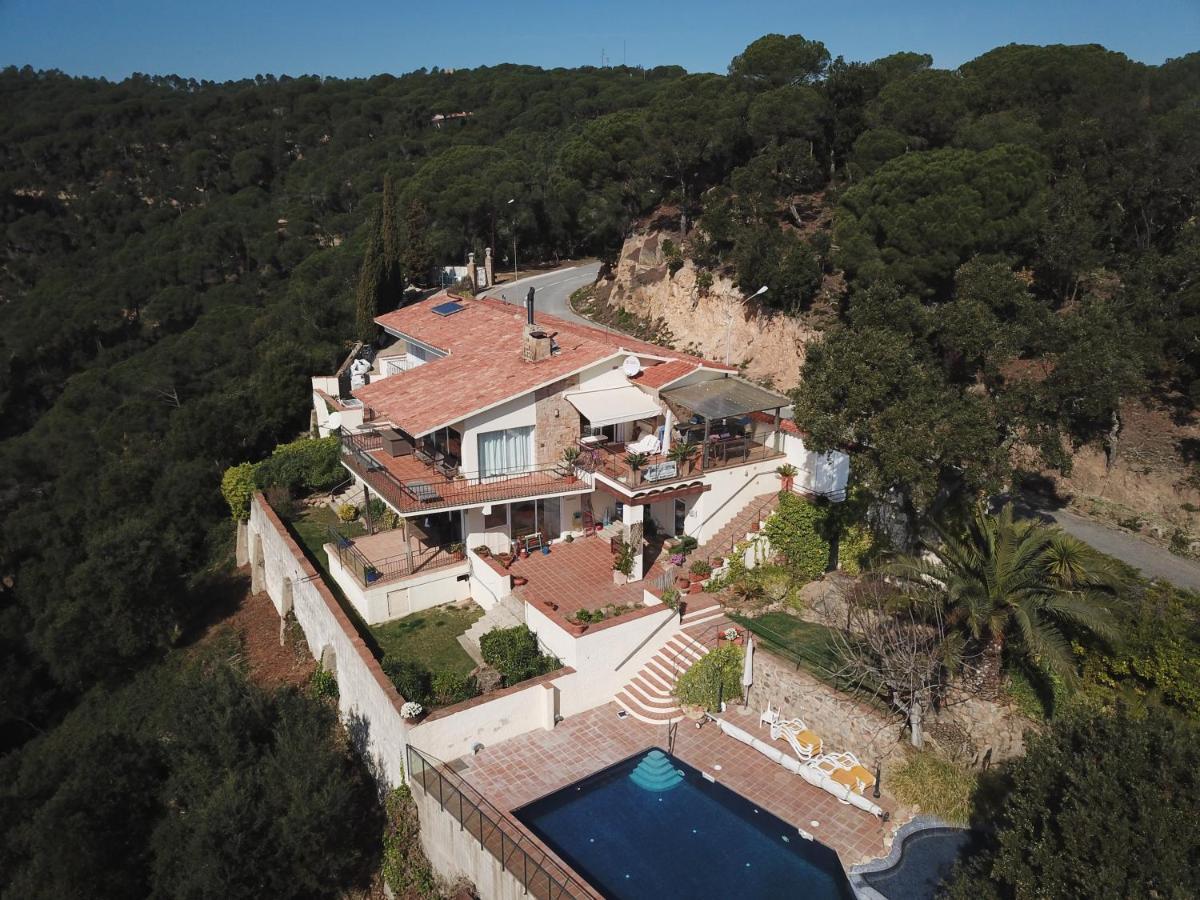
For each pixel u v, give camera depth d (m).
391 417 30.53
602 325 63.81
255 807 21.03
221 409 51.78
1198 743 14.56
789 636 26.06
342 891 22.16
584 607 27.78
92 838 21.17
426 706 23.80
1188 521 31.66
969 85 57.09
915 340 28.95
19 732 37.88
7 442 75.31
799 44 67.56
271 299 86.44
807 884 18.73
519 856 18.84
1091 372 25.70
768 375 50.53
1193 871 13.01
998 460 23.72
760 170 56.06
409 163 109.38
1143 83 54.03
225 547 45.91
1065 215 42.81
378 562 31.41
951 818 20.31
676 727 24.27
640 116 69.44
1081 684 22.84
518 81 145.12
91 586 35.97
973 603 21.05
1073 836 13.95
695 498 30.78
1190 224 42.09
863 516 29.56
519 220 83.06
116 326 91.06
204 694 23.84
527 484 30.64
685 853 19.64
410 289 75.69
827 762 21.98
